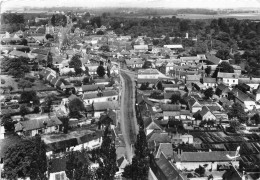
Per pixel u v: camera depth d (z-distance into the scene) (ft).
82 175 401.49
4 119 568.41
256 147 527.40
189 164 469.16
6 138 511.40
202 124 619.26
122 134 575.38
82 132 568.82
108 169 408.67
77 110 650.02
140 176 418.10
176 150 499.51
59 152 494.18
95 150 479.41
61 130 579.48
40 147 420.36
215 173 462.19
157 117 642.22
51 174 411.95
